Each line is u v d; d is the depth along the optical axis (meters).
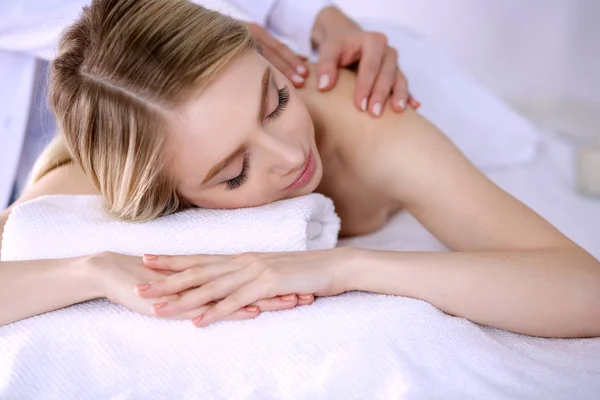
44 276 0.93
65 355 0.88
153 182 0.97
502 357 0.86
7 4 1.39
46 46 1.42
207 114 0.92
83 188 1.19
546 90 2.42
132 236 0.98
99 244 0.98
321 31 1.56
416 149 1.11
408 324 0.87
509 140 1.61
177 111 0.92
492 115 1.63
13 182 1.52
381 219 1.28
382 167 1.13
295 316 0.87
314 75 1.26
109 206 1.03
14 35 1.41
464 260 0.93
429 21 2.42
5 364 0.88
